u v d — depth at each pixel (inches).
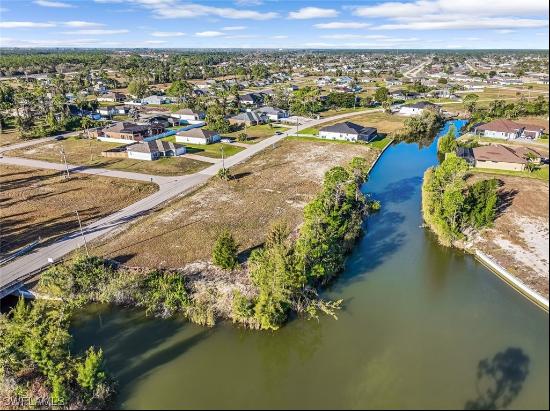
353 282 1889.8
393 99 7057.1
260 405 1273.4
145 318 1694.1
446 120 5516.7
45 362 1337.4
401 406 1234.6
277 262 1670.8
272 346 1535.4
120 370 1434.5
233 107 6200.8
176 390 1347.2
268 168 3531.0
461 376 1326.3
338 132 4507.9
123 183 3171.8
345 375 1373.0
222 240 1937.7
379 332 1557.6
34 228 2450.8
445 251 2162.9
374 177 3371.1
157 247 2190.0
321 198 2345.0
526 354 1392.7
